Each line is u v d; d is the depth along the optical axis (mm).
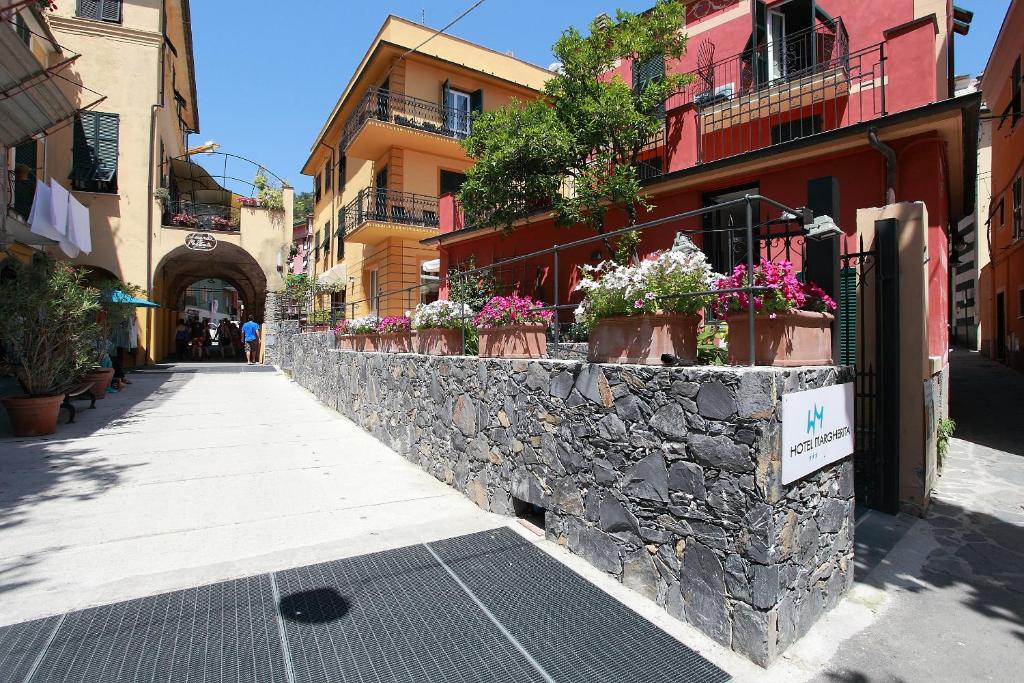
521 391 4336
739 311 2980
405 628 2807
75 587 3191
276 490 5199
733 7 10977
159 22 17500
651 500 3129
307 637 2701
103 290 11414
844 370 3303
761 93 9258
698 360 3488
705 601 2791
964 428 8898
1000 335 17469
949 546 4184
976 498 5340
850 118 8758
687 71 11625
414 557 3701
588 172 8586
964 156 7352
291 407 10594
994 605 3291
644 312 3273
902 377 4875
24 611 2902
